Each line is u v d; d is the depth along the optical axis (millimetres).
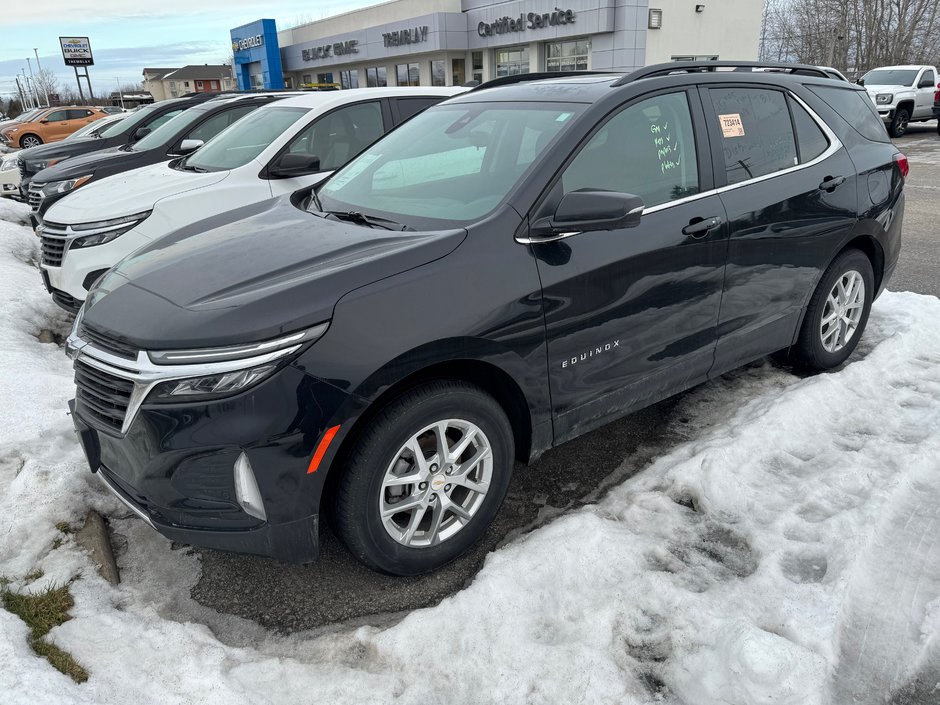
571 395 2910
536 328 2691
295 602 2643
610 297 2900
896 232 4363
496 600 2451
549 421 2879
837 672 2184
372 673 2256
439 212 2916
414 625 2369
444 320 2453
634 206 2553
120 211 5027
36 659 2168
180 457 2277
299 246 2736
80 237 4969
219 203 5336
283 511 2322
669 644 2291
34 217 7984
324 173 5828
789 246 3627
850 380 3963
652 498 3035
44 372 4320
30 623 2369
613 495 3105
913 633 2320
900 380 4055
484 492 2758
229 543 2369
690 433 3725
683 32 25797
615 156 3020
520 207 2730
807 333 4020
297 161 5316
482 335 2533
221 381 2225
